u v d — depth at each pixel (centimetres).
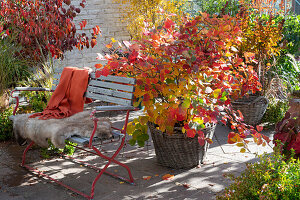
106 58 301
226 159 373
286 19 720
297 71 582
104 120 337
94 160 384
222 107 338
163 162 359
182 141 338
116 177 335
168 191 302
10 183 329
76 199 295
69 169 361
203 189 303
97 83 346
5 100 500
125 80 309
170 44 291
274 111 496
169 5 768
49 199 296
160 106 307
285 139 275
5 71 520
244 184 230
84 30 756
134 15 787
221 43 312
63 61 720
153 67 304
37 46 543
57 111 354
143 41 305
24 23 543
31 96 529
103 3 766
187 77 311
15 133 350
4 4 512
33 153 409
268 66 523
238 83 364
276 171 229
